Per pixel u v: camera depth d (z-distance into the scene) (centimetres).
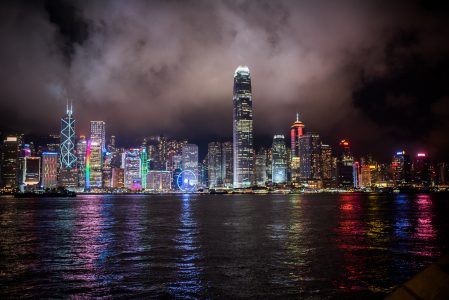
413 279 694
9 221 9700
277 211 13988
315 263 3888
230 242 5522
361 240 5684
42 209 15862
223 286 2983
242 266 3753
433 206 17775
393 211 13675
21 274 3428
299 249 4816
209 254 4472
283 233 6675
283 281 3130
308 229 7362
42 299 2669
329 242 5472
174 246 5144
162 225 8481
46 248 5022
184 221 9581
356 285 3005
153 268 3675
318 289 2892
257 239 5847
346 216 11119
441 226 7944
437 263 708
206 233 6750
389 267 3675
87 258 4250
